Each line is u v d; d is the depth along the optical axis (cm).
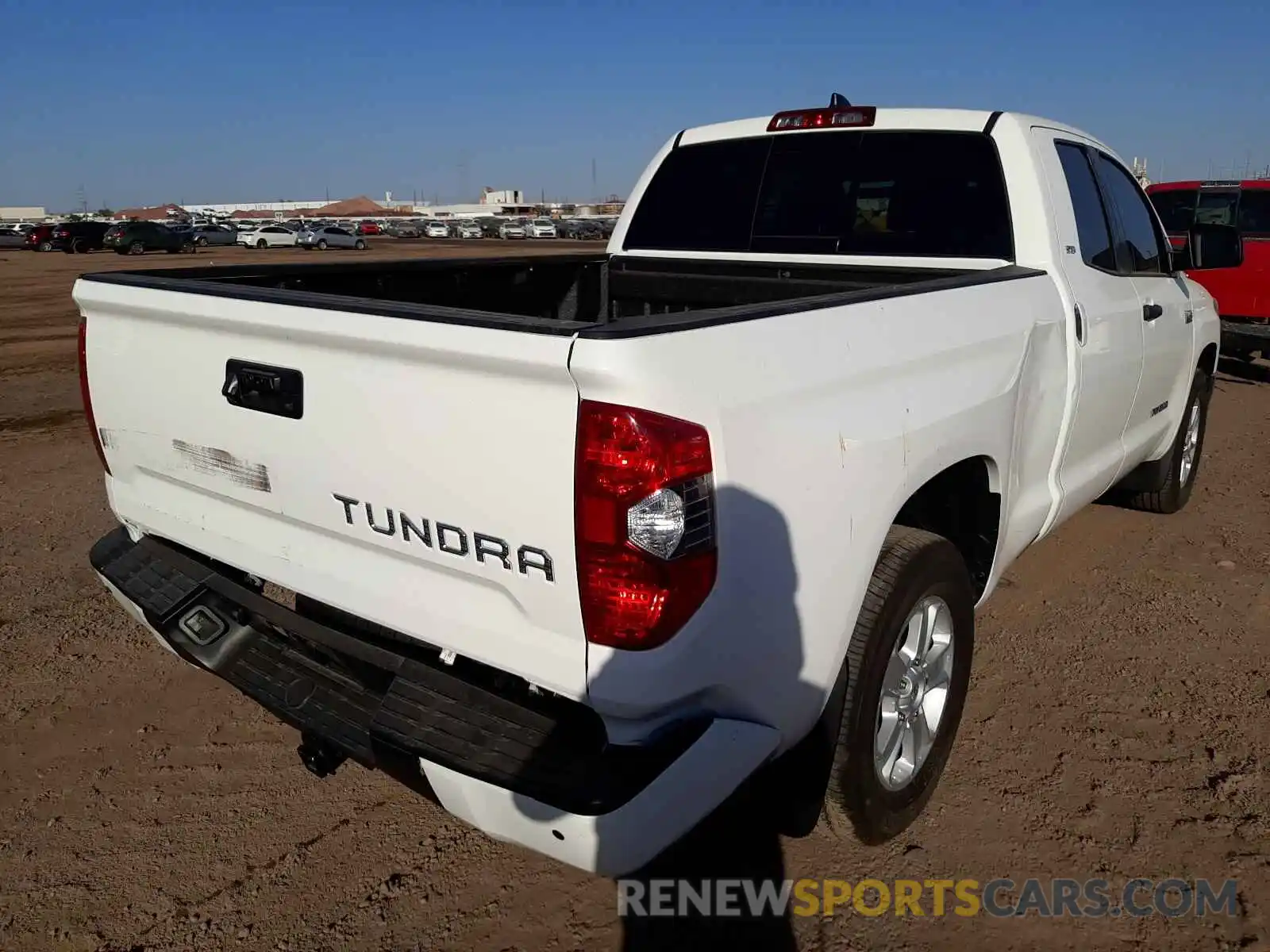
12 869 282
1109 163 428
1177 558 509
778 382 210
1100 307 372
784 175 423
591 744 208
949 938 256
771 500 209
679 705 204
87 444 782
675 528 190
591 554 192
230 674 268
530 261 436
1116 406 405
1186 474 571
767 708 220
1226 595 461
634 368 183
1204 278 1088
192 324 251
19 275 2728
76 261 3503
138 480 291
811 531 221
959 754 334
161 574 285
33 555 520
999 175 364
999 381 296
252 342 239
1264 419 878
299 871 282
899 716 281
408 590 226
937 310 270
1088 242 383
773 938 257
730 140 440
